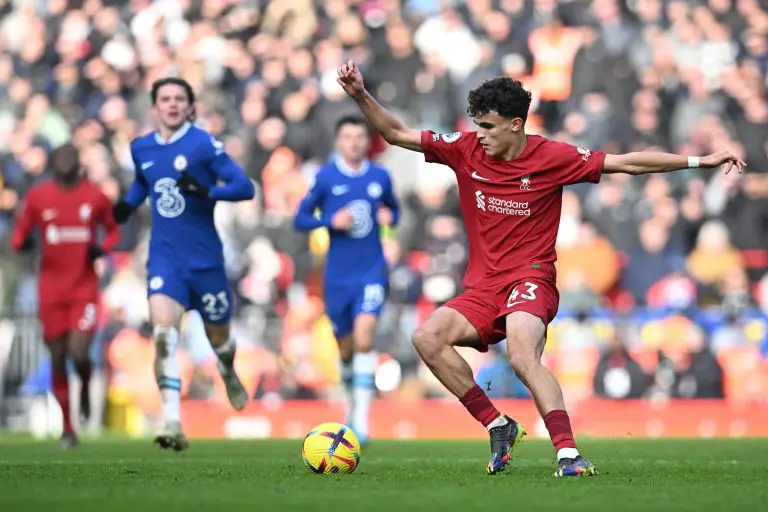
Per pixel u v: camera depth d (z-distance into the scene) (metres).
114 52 63.84
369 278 36.19
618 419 46.34
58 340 36.25
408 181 56.12
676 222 52.16
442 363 20.56
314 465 20.98
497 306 20.58
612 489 17.47
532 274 20.53
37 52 65.19
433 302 49.16
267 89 60.22
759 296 49.38
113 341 48.38
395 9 63.25
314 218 36.22
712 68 60.59
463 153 21.03
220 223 52.44
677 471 22.39
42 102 61.81
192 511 14.49
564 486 17.98
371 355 35.56
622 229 51.69
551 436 19.75
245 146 57.94
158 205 28.48
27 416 48.34
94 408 47.94
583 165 20.48
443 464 25.48
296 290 51.34
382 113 21.31
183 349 47.19
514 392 46.50
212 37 63.84
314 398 48.19
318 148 57.75
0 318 48.56
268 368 48.09
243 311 48.59
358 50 61.41
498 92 20.19
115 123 61.25
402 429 46.66
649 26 61.19
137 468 22.91
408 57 60.94
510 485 18.12
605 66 59.09
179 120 28.41
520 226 20.72
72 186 36.53
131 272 50.38
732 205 54.44
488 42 60.72
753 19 62.31
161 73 63.25
